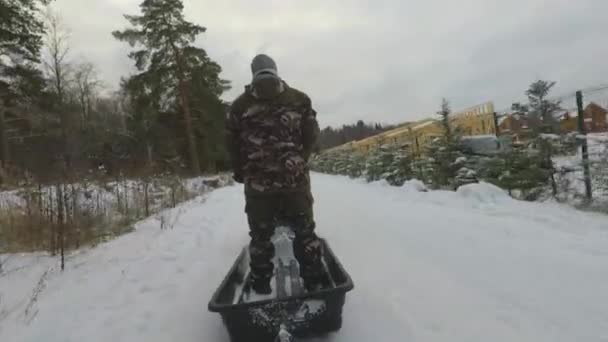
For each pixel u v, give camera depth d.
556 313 2.36
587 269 2.97
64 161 5.02
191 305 2.85
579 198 5.41
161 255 4.12
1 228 4.57
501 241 3.85
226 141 2.53
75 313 2.76
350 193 9.02
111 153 7.73
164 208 7.89
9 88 20.33
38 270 3.69
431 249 3.76
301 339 2.21
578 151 5.65
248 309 1.99
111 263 3.88
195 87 27.59
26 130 19.48
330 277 2.60
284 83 2.47
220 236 4.98
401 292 2.79
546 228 4.25
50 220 4.41
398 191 8.34
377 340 2.18
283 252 3.36
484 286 2.82
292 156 2.39
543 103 6.21
